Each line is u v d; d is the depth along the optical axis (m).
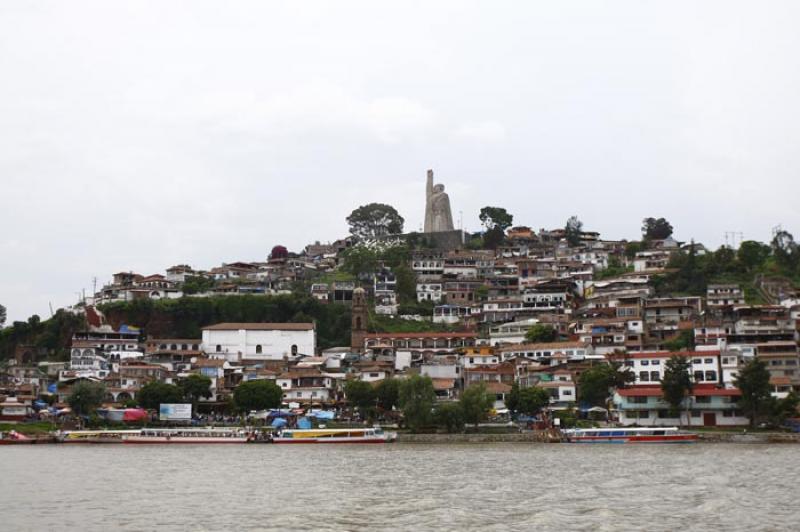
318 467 129.12
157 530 80.00
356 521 82.88
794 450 150.12
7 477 119.06
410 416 178.38
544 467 126.12
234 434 178.88
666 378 178.12
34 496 101.06
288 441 177.62
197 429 182.50
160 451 160.50
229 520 84.38
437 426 180.25
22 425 191.38
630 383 194.38
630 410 183.38
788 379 194.62
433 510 88.38
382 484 109.00
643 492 99.75
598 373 191.88
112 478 117.75
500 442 173.25
